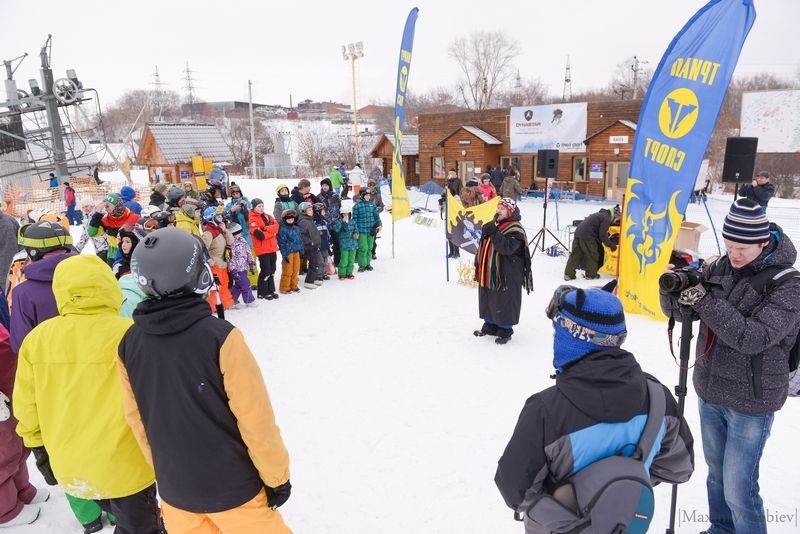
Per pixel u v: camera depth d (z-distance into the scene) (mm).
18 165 23016
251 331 7668
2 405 3389
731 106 38250
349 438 4719
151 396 2275
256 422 2268
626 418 1886
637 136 7074
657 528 3373
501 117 26359
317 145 53656
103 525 3486
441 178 28844
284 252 9523
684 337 2889
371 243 11406
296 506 3803
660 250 7051
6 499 3568
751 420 2732
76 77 21906
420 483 4023
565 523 1876
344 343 7082
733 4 5879
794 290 2531
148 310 2238
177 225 8125
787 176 33344
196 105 93125
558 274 10453
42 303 3664
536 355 6445
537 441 1918
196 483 2301
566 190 24516
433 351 6680
